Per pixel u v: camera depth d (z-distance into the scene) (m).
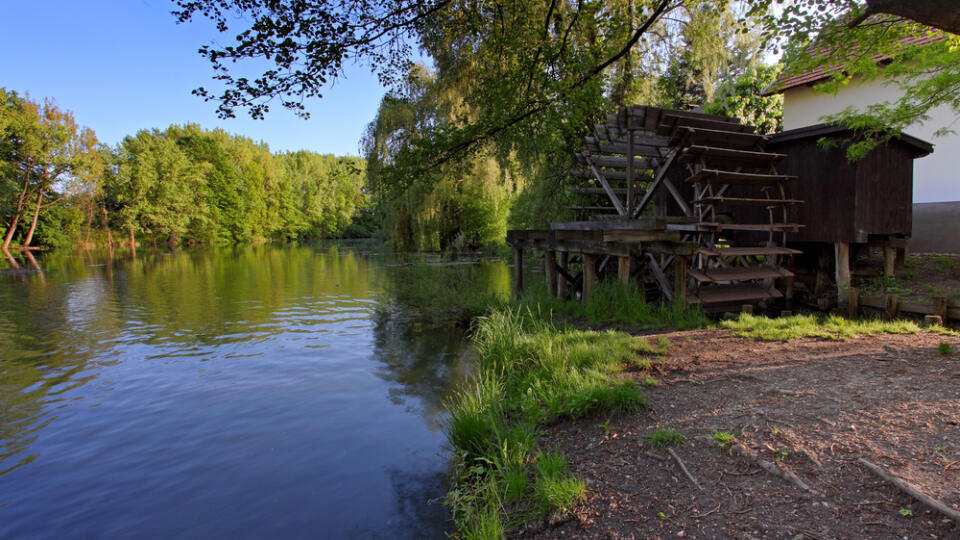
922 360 4.78
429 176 9.70
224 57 4.93
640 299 9.20
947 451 2.85
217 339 9.72
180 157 48.31
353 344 9.15
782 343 6.09
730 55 13.27
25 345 9.33
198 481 4.17
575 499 3.10
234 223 58.59
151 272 23.66
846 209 8.88
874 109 8.07
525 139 9.50
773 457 3.10
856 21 4.11
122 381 7.09
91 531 3.51
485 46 8.32
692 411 4.07
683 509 2.79
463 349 8.52
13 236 41.12
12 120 35.69
